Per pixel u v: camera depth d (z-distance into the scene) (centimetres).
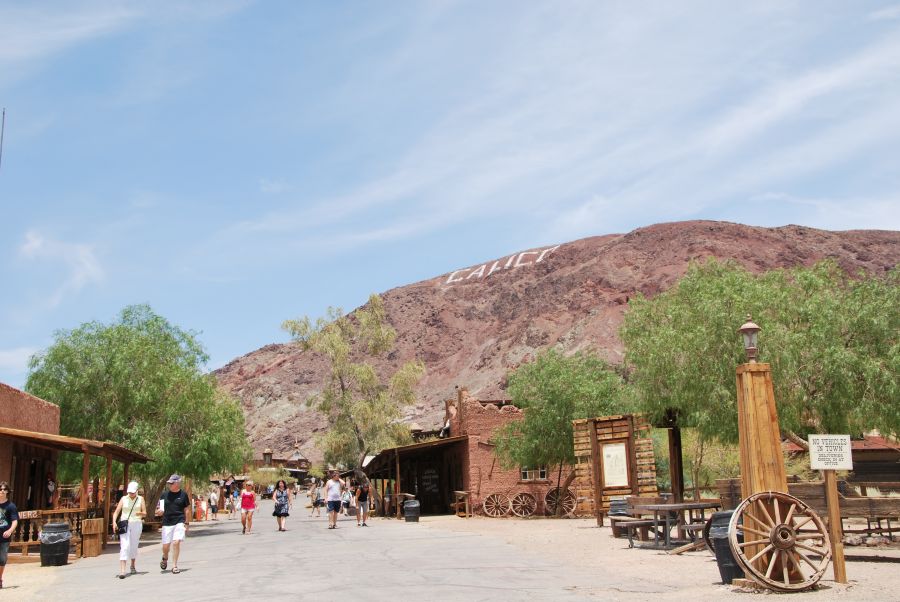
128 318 3434
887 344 1856
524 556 1619
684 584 1153
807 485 1141
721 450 3844
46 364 3123
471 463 3784
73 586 1405
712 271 2395
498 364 19762
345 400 4984
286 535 2697
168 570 1608
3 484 1416
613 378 3509
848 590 1022
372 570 1422
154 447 3103
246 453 4397
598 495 2406
